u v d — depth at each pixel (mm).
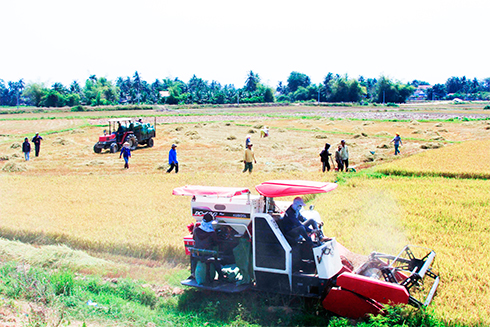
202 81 181250
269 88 136375
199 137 41938
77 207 15227
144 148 36688
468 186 17125
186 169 25672
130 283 8688
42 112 93500
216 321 7164
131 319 7273
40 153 34125
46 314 7133
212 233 8086
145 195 17156
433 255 7691
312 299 7805
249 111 91438
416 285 7531
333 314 7180
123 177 21766
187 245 8492
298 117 67875
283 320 7141
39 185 19844
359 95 137750
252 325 6961
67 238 11531
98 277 9336
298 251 7773
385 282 6730
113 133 35125
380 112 81188
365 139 38875
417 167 21156
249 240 8141
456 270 8453
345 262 8352
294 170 24109
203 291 8484
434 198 15062
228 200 8250
